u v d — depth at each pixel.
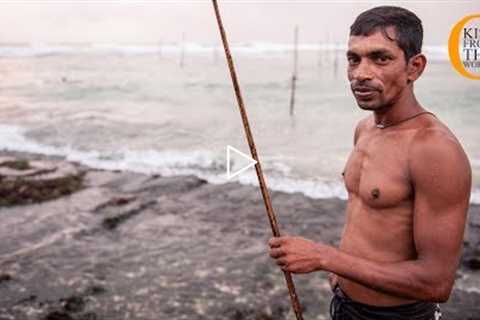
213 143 15.41
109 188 9.50
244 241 6.81
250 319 4.74
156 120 20.34
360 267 1.74
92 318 4.73
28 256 6.18
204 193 9.24
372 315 2.10
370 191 1.96
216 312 4.86
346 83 35.47
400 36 1.79
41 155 13.09
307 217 7.86
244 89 32.97
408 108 1.90
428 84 32.28
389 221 1.91
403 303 2.03
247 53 77.88
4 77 40.69
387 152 1.92
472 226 7.21
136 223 7.55
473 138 16.42
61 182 9.77
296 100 27.22
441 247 1.69
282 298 5.14
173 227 7.38
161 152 13.62
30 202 8.52
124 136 16.44
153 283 5.48
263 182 2.14
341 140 15.90
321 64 55.72
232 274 5.71
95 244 6.65
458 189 1.67
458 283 5.38
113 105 25.52
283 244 1.82
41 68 50.19
